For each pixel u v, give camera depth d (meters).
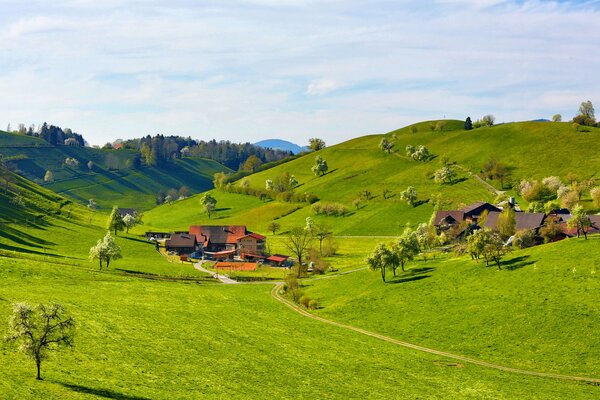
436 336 93.12
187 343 78.19
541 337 85.38
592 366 76.50
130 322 84.62
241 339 85.00
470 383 71.69
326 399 62.16
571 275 101.38
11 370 55.03
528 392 68.38
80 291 104.19
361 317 108.12
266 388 63.59
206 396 57.81
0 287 94.75
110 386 55.78
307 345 86.06
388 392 66.62
